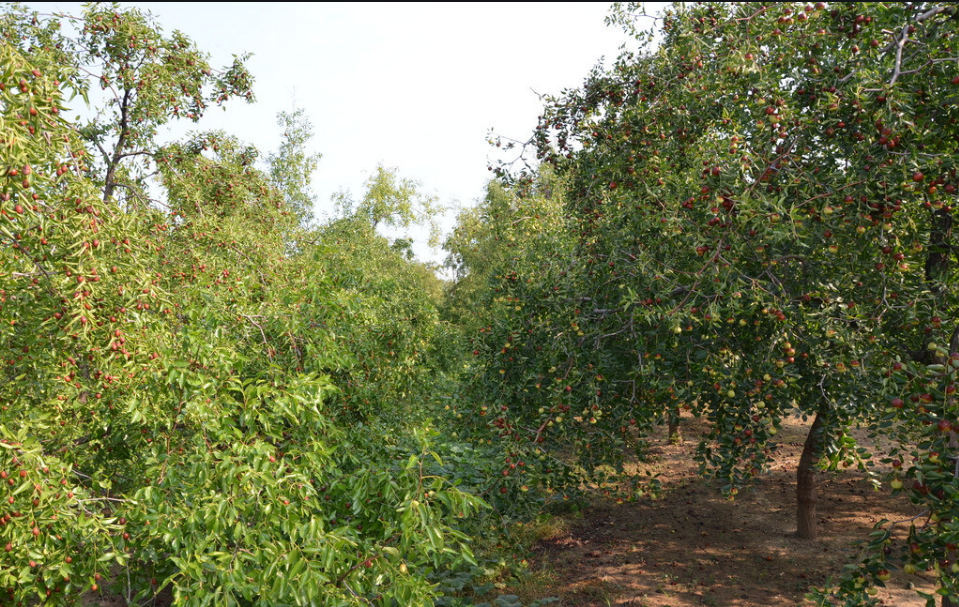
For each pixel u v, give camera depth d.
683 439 11.92
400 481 3.53
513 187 8.01
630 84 6.65
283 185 19.66
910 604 5.71
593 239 6.17
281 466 3.46
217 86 9.24
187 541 3.27
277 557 3.20
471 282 23.22
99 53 8.09
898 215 3.81
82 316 3.27
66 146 3.37
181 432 4.08
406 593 3.29
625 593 6.28
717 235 4.28
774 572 6.61
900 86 3.98
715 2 5.41
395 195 26.70
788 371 4.28
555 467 5.46
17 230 3.22
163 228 7.27
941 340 3.93
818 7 4.27
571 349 5.09
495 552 7.25
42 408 4.04
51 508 3.07
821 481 9.36
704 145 4.69
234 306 5.07
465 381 6.22
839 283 4.29
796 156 4.20
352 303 5.99
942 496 3.07
